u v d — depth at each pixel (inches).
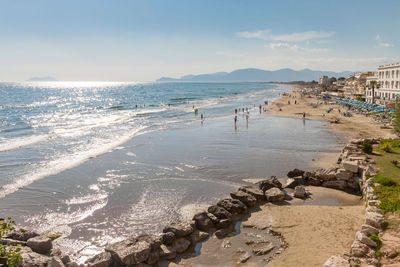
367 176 709.3
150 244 452.4
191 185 778.8
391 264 369.4
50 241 469.1
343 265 366.0
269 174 874.8
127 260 418.9
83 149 1181.1
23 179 817.5
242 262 439.5
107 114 2684.5
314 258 430.6
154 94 6752.0
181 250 472.1
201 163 986.1
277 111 2886.3
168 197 695.7
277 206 643.5
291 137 1483.8
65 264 420.2
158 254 450.6
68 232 538.6
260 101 4357.8
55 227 555.8
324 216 575.2
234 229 544.1
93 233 535.8
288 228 536.1
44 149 1176.2
